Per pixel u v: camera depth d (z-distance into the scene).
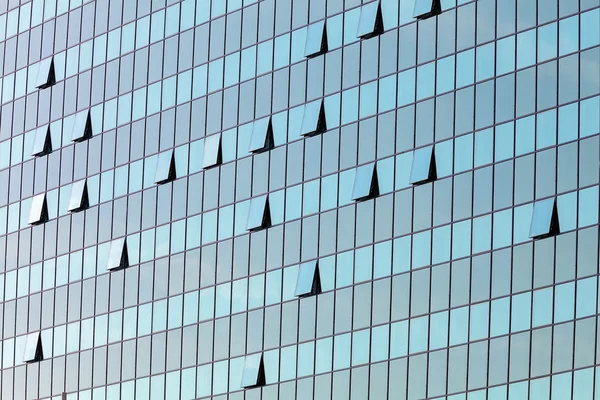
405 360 108.25
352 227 113.62
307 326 114.81
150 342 126.38
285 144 119.31
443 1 111.19
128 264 129.75
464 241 106.81
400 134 111.94
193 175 125.88
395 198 111.31
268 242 119.00
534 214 103.44
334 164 115.75
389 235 111.12
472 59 108.81
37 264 137.88
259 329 118.12
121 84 133.38
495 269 104.75
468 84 108.75
